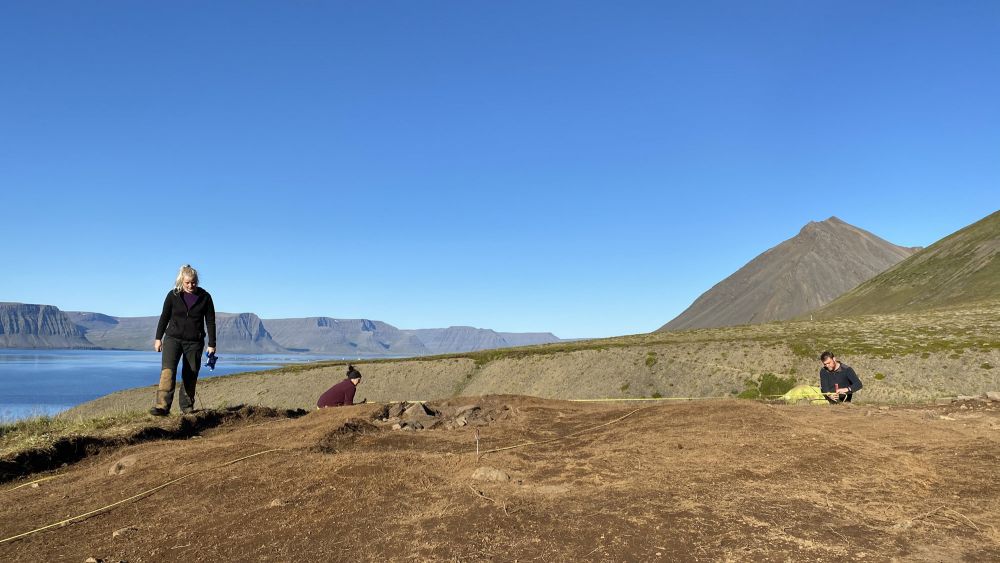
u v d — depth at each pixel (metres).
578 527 4.21
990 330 50.47
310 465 6.03
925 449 6.15
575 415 9.73
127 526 4.74
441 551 3.85
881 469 5.43
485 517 4.42
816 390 13.86
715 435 6.94
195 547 4.20
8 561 4.17
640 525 4.21
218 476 5.86
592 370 66.25
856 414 8.41
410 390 75.56
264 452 6.76
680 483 5.21
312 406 74.44
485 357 81.62
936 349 45.75
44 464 7.34
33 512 5.29
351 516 4.57
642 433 7.41
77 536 4.59
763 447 6.30
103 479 6.27
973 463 5.52
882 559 3.58
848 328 65.12
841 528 4.11
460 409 10.96
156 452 7.16
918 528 4.07
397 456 6.29
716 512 4.44
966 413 8.73
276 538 4.24
